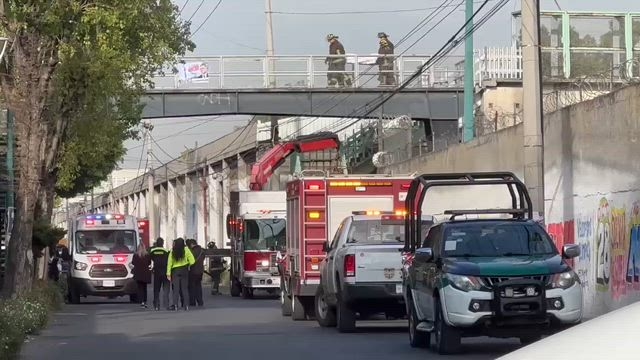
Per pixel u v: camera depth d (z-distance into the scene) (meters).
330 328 23.50
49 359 17.56
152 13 25.42
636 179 21.08
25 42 24.34
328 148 41.28
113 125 33.19
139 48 26.34
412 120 46.38
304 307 26.30
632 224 21.25
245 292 41.66
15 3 21.84
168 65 32.84
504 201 29.16
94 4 22.56
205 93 45.69
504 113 35.72
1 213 33.00
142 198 104.12
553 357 4.56
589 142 23.52
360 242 22.38
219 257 47.34
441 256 17.34
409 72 46.34
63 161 33.22
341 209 25.69
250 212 41.25
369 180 25.77
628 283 21.42
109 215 41.31
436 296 16.98
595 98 23.12
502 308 16.12
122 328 24.48
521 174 27.83
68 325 25.69
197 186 81.81
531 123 21.67
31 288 27.58
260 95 46.06
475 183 19.09
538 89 21.81
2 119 30.08
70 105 26.22
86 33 22.64
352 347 18.83
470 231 17.67
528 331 16.34
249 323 25.50
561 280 16.41
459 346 16.83
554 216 25.75
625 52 35.84
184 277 32.47
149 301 40.72
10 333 16.48
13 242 25.73
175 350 18.84
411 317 18.81
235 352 18.28
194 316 28.69
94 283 39.72
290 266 26.97
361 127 51.78
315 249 25.48
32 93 25.08
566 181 24.92
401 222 22.61
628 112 21.45
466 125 35.41
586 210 23.78
